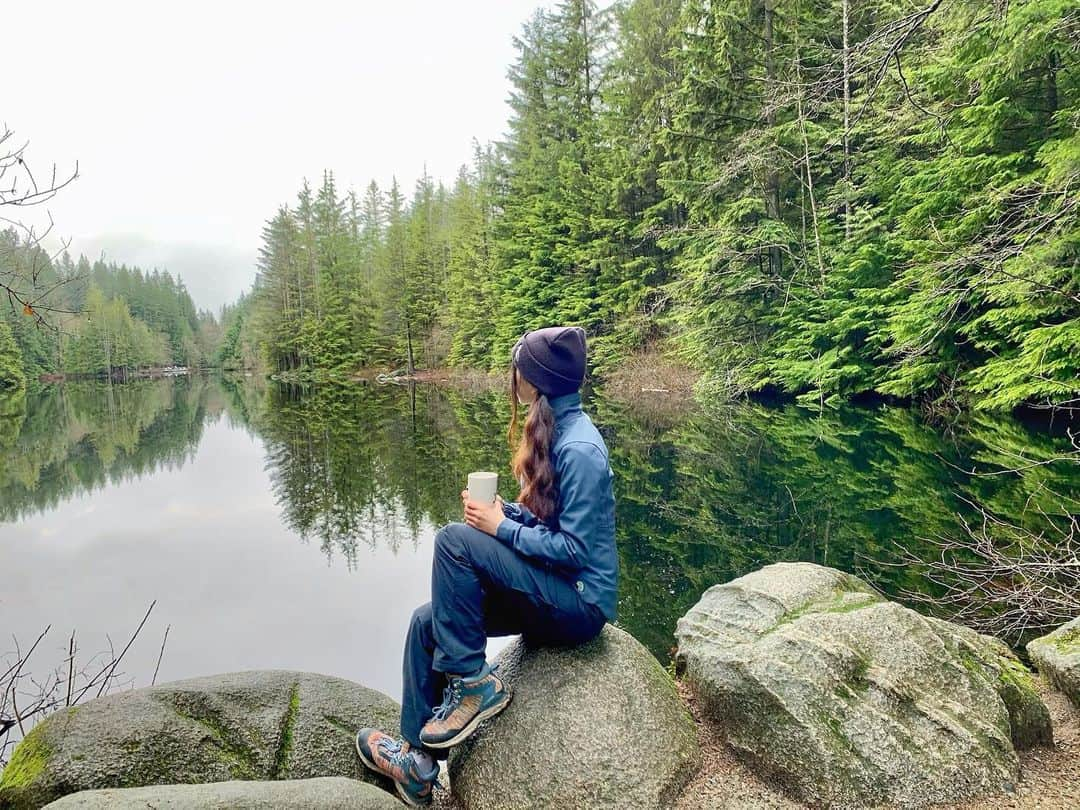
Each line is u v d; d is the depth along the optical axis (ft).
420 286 121.70
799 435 31.91
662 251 63.77
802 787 5.54
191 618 14.57
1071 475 20.02
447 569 5.49
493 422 48.78
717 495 21.74
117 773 5.40
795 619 6.93
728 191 44.73
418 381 106.11
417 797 5.82
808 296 41.34
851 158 37.73
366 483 28.94
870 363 38.63
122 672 11.81
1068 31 21.08
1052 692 7.47
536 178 75.05
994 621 10.31
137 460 36.94
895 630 6.53
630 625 12.05
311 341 136.98
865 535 16.08
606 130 64.03
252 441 44.37
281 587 16.55
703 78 42.16
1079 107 24.71
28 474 32.96
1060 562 11.14
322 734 6.38
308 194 142.00
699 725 6.52
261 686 6.84
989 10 19.77
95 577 17.30
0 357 106.63
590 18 71.00
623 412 45.09
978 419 30.35
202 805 4.51
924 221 29.68
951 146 27.25
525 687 5.99
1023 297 24.44
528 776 5.47
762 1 40.32
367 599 15.72
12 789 5.23
